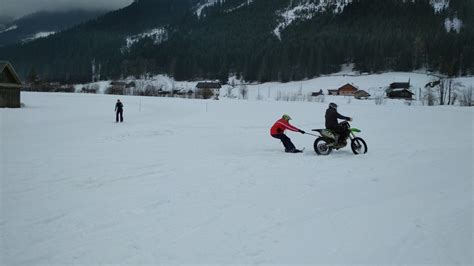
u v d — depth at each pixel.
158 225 5.88
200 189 7.95
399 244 5.16
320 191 7.74
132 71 184.88
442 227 5.71
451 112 37.03
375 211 6.46
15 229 5.74
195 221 6.04
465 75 127.38
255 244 5.19
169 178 9.01
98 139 17.36
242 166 10.43
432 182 8.37
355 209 6.58
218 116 33.34
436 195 7.35
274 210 6.55
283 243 5.21
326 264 4.62
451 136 17.30
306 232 5.58
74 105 50.38
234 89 134.88
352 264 4.62
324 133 12.15
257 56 166.38
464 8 195.00
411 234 5.48
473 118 29.38
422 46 144.50
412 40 159.75
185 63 177.38
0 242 5.27
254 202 7.01
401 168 9.93
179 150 13.76
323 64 150.12
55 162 11.27
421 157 11.52
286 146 12.93
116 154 12.82
